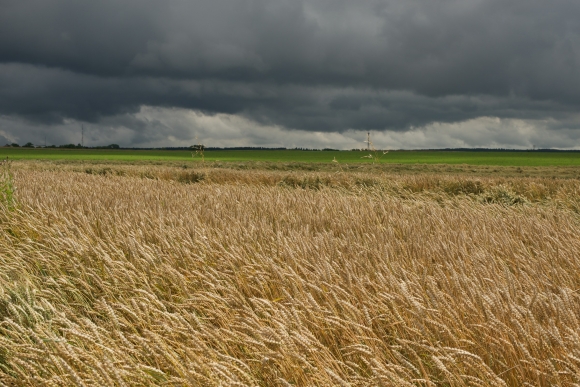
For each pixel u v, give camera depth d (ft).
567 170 131.13
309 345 8.64
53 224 21.63
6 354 10.50
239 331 10.57
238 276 13.94
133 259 16.53
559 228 21.67
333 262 13.74
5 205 27.02
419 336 9.67
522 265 14.78
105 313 12.78
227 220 23.26
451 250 15.83
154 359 9.80
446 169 132.67
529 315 9.14
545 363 8.01
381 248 16.21
